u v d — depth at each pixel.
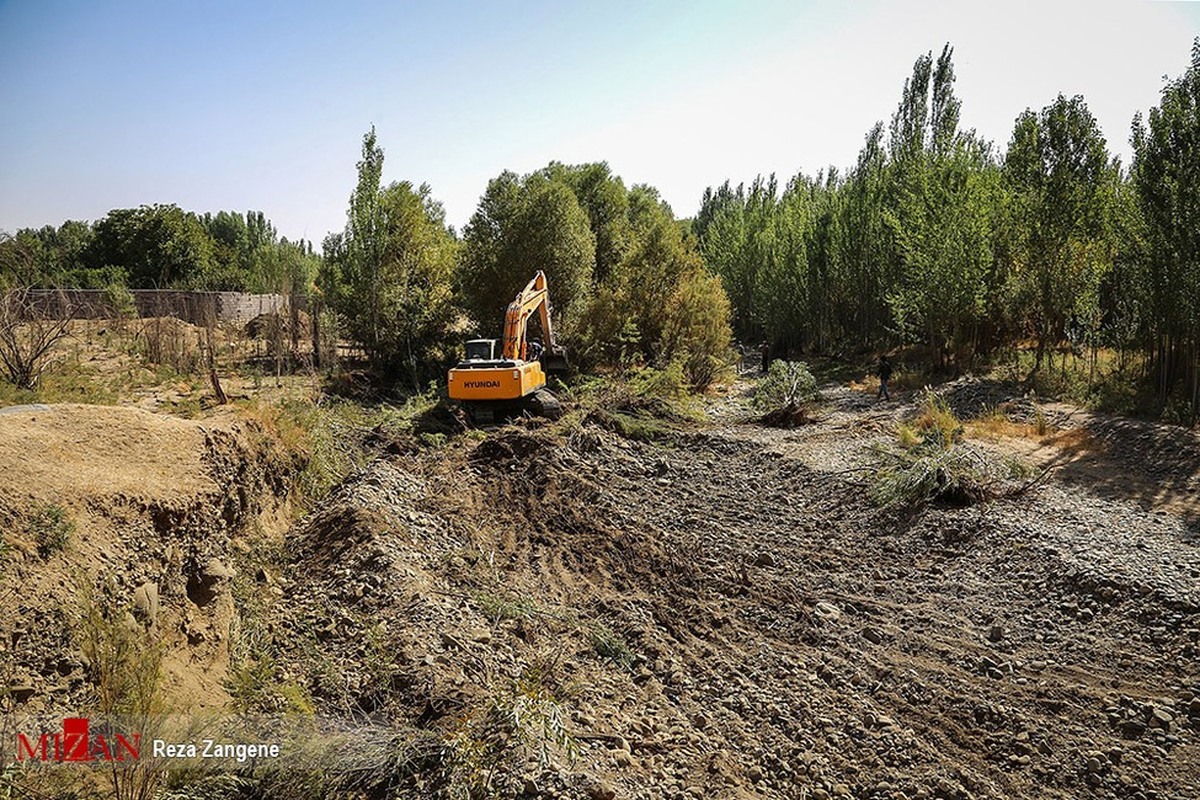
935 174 26.94
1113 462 13.93
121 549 6.22
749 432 18.55
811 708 7.14
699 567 10.50
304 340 26.45
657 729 6.67
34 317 13.98
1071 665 7.70
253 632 7.14
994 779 6.13
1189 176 17.11
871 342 35.03
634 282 28.45
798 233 38.53
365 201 24.34
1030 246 23.38
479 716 6.02
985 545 10.59
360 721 6.08
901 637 8.48
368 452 15.09
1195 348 16.72
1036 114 23.25
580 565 10.48
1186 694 6.96
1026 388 21.22
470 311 27.55
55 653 5.05
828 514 12.72
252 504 9.48
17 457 6.49
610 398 20.81
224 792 4.86
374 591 8.30
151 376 15.91
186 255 38.69
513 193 27.92
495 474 13.92
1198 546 9.81
